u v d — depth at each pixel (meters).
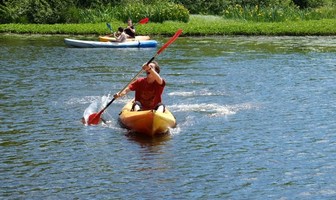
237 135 18.83
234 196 13.72
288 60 36.19
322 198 13.59
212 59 36.78
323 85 27.33
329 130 19.33
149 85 20.06
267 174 15.18
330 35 53.19
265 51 40.94
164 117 18.94
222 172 15.34
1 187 14.27
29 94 25.25
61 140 18.28
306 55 38.62
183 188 14.21
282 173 15.25
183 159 16.39
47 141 18.14
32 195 13.79
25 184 14.49
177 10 62.09
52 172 15.35
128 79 29.55
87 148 17.45
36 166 15.82
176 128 19.75
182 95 25.14
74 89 26.61
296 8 72.38
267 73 30.95
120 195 13.77
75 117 21.27
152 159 16.41
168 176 15.02
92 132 19.25
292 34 53.34
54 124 20.20
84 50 42.22
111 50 42.44
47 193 13.91
